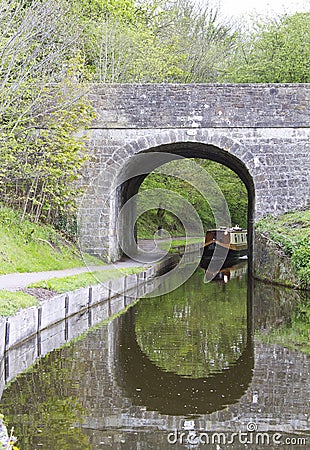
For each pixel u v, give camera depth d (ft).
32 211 61.77
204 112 63.26
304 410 25.16
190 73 122.72
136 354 33.86
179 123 63.10
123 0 106.22
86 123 61.82
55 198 60.54
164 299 56.95
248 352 34.32
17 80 53.42
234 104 63.41
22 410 24.66
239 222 120.98
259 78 114.52
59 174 59.11
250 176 64.59
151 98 63.36
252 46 125.90
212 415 24.53
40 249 57.41
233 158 66.90
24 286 40.96
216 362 32.17
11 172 57.00
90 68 95.96
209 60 126.00
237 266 92.22
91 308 47.21
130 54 99.30
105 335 39.27
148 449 21.07
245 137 63.62
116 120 63.26
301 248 57.26
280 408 25.40
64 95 59.11
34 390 27.25
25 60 54.49
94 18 101.35
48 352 34.37
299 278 57.41
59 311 40.29
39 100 56.90
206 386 28.04
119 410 24.82
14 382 28.48
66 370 30.53
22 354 33.76
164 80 105.60
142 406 25.30
